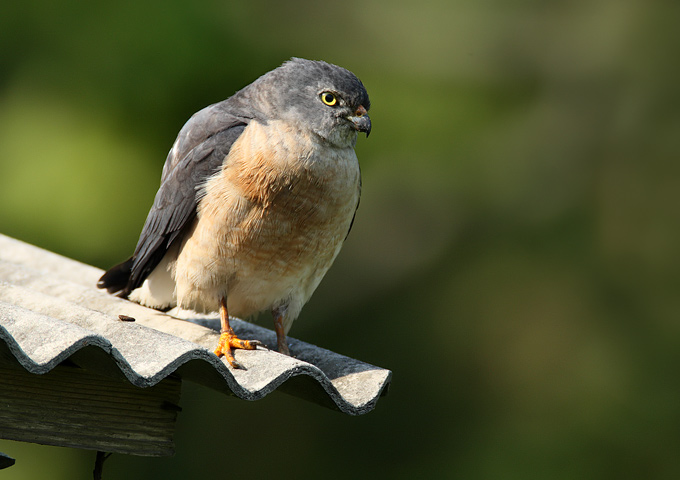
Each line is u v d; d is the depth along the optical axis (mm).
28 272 7090
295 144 6789
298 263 6887
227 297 6930
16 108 12164
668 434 13133
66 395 5281
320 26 13727
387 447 13445
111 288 7402
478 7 14844
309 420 13594
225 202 6641
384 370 5855
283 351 6629
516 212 14328
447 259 14227
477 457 13211
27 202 11844
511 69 14688
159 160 12195
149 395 5465
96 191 11953
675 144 14422
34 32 12328
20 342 4570
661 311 13828
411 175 13914
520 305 14023
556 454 13086
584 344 13781
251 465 13188
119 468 12438
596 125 14633
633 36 14938
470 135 14219
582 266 14117
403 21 14375
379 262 14133
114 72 12242
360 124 7023
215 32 12508
